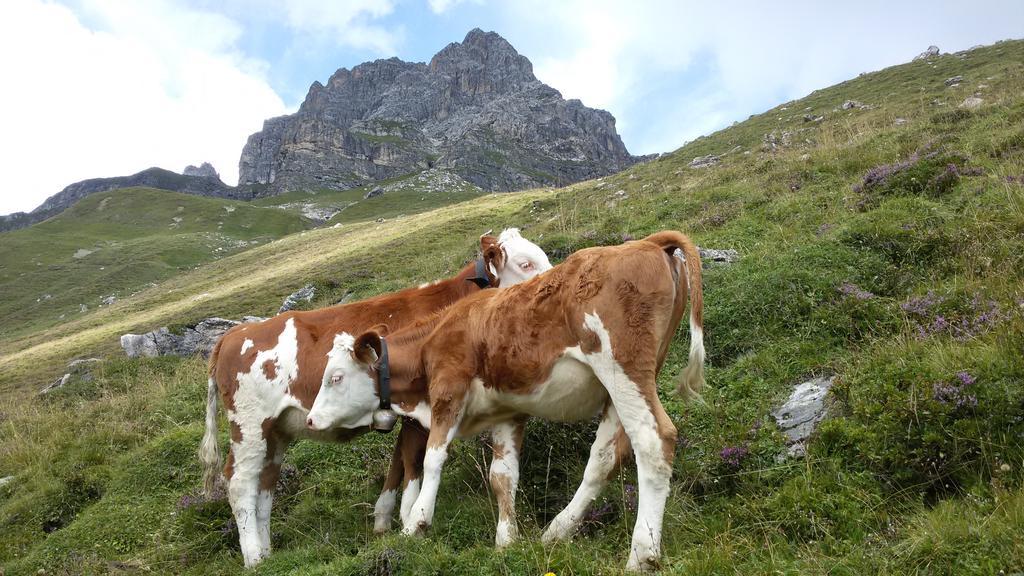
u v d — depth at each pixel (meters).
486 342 5.30
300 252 55.75
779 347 6.81
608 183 31.25
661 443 4.45
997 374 4.75
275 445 6.68
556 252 12.88
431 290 7.04
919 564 3.61
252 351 6.60
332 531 6.26
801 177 13.96
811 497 4.48
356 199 169.12
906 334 6.00
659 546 4.32
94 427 10.98
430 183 150.62
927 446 4.51
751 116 41.59
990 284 6.43
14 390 26.30
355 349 5.78
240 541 6.27
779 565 3.87
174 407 11.41
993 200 8.48
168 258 94.69
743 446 5.36
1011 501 3.80
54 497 8.22
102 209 138.00
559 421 5.69
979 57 34.41
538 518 5.56
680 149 36.88
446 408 5.39
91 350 33.03
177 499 7.58
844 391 5.38
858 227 8.66
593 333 4.74
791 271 7.91
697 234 12.09
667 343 5.02
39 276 91.56
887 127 18.53
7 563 7.01
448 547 4.90
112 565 6.54
